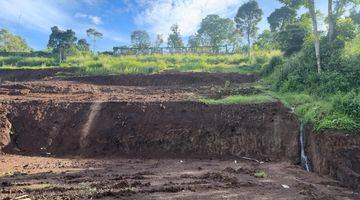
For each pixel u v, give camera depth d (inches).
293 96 812.6
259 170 609.9
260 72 1102.4
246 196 464.1
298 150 689.6
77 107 804.0
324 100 760.3
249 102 781.3
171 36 2139.5
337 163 588.7
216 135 735.1
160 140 739.4
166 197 446.9
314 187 524.7
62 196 439.2
